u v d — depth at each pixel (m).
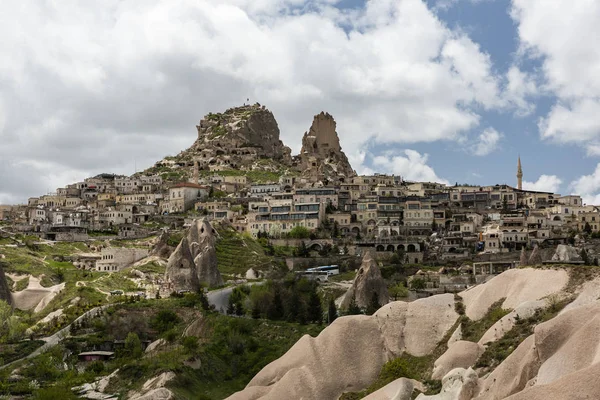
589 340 163.38
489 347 194.62
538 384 161.62
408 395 187.38
